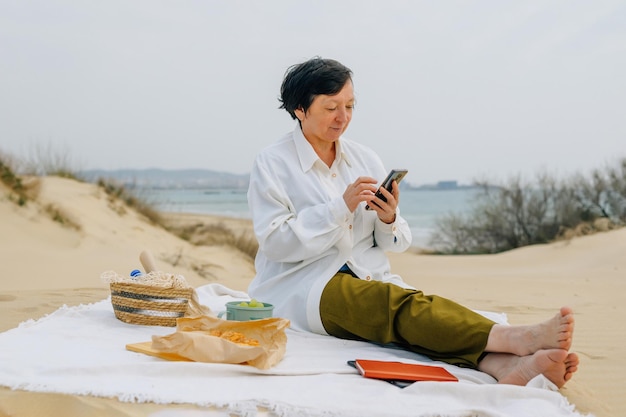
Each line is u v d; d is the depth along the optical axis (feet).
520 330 10.45
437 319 11.02
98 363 10.10
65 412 8.65
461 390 9.50
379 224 13.14
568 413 9.06
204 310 13.97
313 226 12.45
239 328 11.38
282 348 11.00
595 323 17.71
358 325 11.94
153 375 9.82
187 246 48.73
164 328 13.26
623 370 12.57
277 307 12.91
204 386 9.45
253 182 13.33
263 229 12.74
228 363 10.43
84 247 40.57
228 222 70.18
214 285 17.48
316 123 13.16
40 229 41.52
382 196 12.78
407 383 10.01
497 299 24.35
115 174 144.25
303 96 13.12
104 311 14.70
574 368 10.15
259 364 10.18
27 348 11.10
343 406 8.87
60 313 14.23
